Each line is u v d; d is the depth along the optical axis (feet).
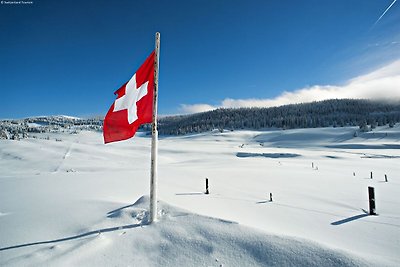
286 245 14.55
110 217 20.72
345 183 54.19
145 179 54.85
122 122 19.76
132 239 16.52
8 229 19.83
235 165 123.03
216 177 61.41
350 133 377.50
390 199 35.76
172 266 13.89
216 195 34.63
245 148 308.40
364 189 45.62
